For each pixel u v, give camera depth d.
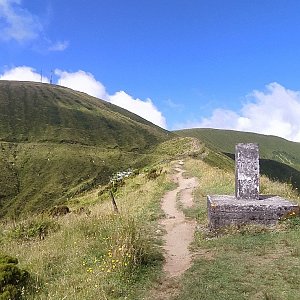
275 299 6.99
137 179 40.50
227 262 9.41
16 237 14.93
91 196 40.59
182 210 17.48
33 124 131.62
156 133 151.62
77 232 13.04
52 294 8.12
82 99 178.62
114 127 145.62
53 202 84.69
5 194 86.56
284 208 12.02
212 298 7.32
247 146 13.44
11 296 8.00
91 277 8.68
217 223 12.28
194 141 115.12
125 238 10.30
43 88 179.62
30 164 102.88
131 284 8.38
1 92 155.88
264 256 9.66
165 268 9.53
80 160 108.25
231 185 21.19
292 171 139.88
